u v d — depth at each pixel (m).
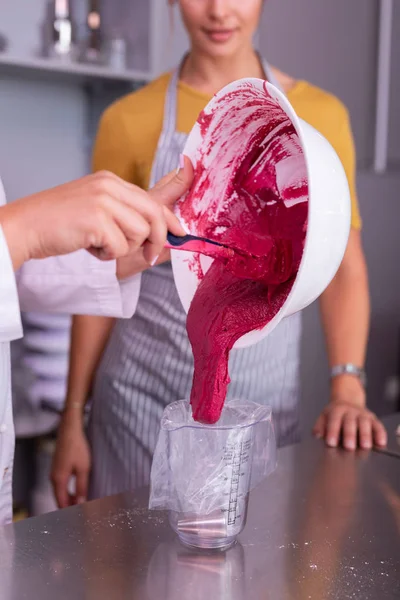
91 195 0.73
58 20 2.12
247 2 1.37
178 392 1.42
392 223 3.09
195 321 0.92
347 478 1.01
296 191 0.92
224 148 0.93
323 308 1.49
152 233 0.77
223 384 0.83
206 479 0.78
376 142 2.80
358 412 1.22
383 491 0.97
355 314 1.45
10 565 0.76
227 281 0.93
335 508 0.91
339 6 2.65
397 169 2.88
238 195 0.97
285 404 1.50
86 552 0.79
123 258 1.09
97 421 1.52
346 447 1.14
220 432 0.77
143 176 1.50
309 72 2.61
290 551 0.80
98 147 1.55
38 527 0.85
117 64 2.20
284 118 0.85
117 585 0.72
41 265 1.09
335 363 1.42
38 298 1.11
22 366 2.23
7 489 0.99
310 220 0.70
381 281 3.10
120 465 1.47
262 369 1.44
